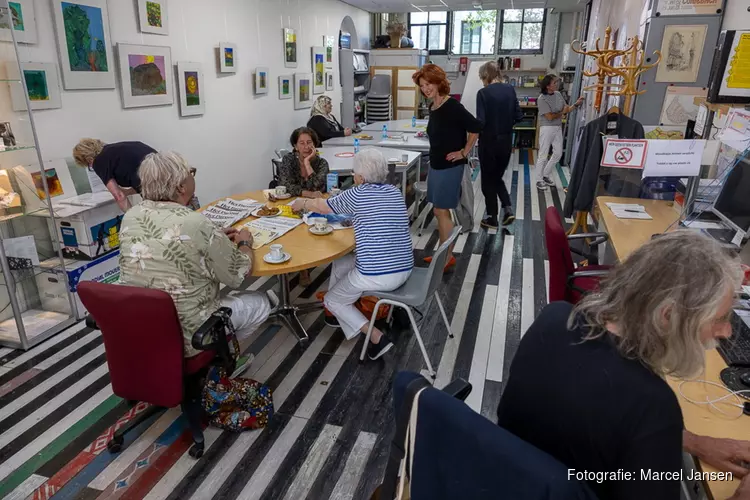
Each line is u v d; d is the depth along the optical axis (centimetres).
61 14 301
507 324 311
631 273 94
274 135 589
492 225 484
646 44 354
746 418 120
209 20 449
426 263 403
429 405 92
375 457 205
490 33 960
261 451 209
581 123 674
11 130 263
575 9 850
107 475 196
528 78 950
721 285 86
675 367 90
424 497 97
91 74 327
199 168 459
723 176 220
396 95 925
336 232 270
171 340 182
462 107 365
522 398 105
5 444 212
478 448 85
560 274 229
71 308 303
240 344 288
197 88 437
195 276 193
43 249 306
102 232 314
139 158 296
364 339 294
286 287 308
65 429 221
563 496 75
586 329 98
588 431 92
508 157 468
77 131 324
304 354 279
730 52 218
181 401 196
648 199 329
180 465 201
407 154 476
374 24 969
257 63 537
